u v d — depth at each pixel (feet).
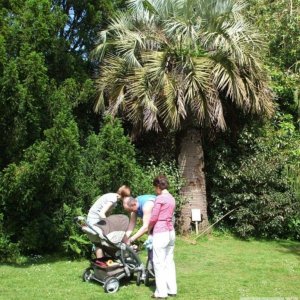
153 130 40.29
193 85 35.01
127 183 32.19
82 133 39.17
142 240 33.42
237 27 37.70
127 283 23.66
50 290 22.45
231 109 40.78
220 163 40.11
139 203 23.66
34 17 32.73
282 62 48.65
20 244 30.53
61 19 35.99
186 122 38.99
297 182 37.65
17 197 29.07
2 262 29.27
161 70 36.06
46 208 31.81
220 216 40.16
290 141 42.29
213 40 37.27
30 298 21.04
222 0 38.83
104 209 25.62
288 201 37.93
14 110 28.89
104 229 22.95
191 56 36.42
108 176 31.94
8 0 34.88
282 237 39.50
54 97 31.68
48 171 28.50
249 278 25.39
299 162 38.78
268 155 39.91
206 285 23.68
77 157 29.81
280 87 45.39
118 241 22.82
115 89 38.47
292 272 26.91
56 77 36.88
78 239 29.76
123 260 22.74
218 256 31.73
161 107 36.32
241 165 39.50
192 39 36.88
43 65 30.40
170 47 36.65
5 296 21.38
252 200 38.75
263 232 39.06
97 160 33.32
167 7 39.50
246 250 34.14
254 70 37.65
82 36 41.86
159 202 21.35
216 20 37.68
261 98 38.42
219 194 40.32
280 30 49.03
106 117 34.83
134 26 40.60
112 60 39.45
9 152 30.17
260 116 40.91
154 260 21.17
